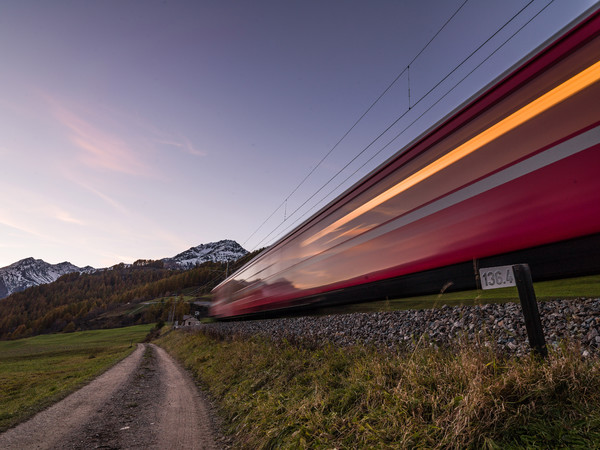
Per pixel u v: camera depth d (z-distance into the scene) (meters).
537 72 3.80
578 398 2.54
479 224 4.32
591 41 3.34
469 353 3.63
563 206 3.44
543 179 3.63
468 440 2.56
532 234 3.71
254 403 5.89
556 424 2.37
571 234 3.35
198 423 6.13
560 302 7.98
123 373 14.94
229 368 9.40
